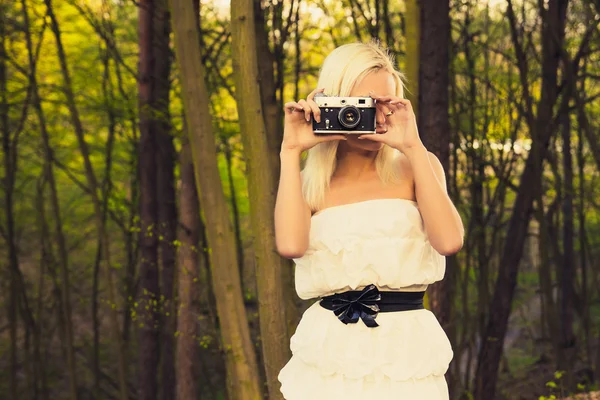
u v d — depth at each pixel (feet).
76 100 25.12
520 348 37.68
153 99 24.12
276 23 20.95
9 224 29.78
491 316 25.63
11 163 29.48
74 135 29.91
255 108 10.74
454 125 24.91
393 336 5.71
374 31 20.92
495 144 26.35
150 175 25.05
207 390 32.12
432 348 5.79
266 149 10.91
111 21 26.43
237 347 12.34
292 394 6.00
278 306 11.02
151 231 25.11
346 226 5.74
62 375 36.52
